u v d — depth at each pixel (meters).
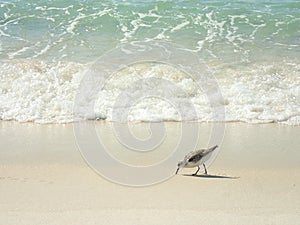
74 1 17.39
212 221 6.81
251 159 9.27
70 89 12.29
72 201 7.43
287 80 12.67
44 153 9.48
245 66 13.32
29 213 7.02
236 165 9.01
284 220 6.88
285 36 15.22
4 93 12.13
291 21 16.02
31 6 17.11
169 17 16.28
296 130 10.71
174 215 6.96
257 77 12.78
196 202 7.41
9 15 16.55
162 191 7.85
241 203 7.41
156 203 7.37
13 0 17.56
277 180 8.34
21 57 13.72
